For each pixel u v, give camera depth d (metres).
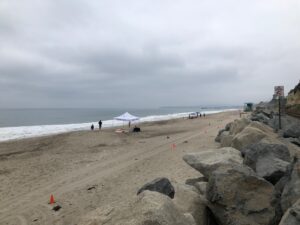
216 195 6.37
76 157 21.59
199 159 9.40
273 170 8.00
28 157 22.83
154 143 26.78
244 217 6.09
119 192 12.21
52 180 15.13
